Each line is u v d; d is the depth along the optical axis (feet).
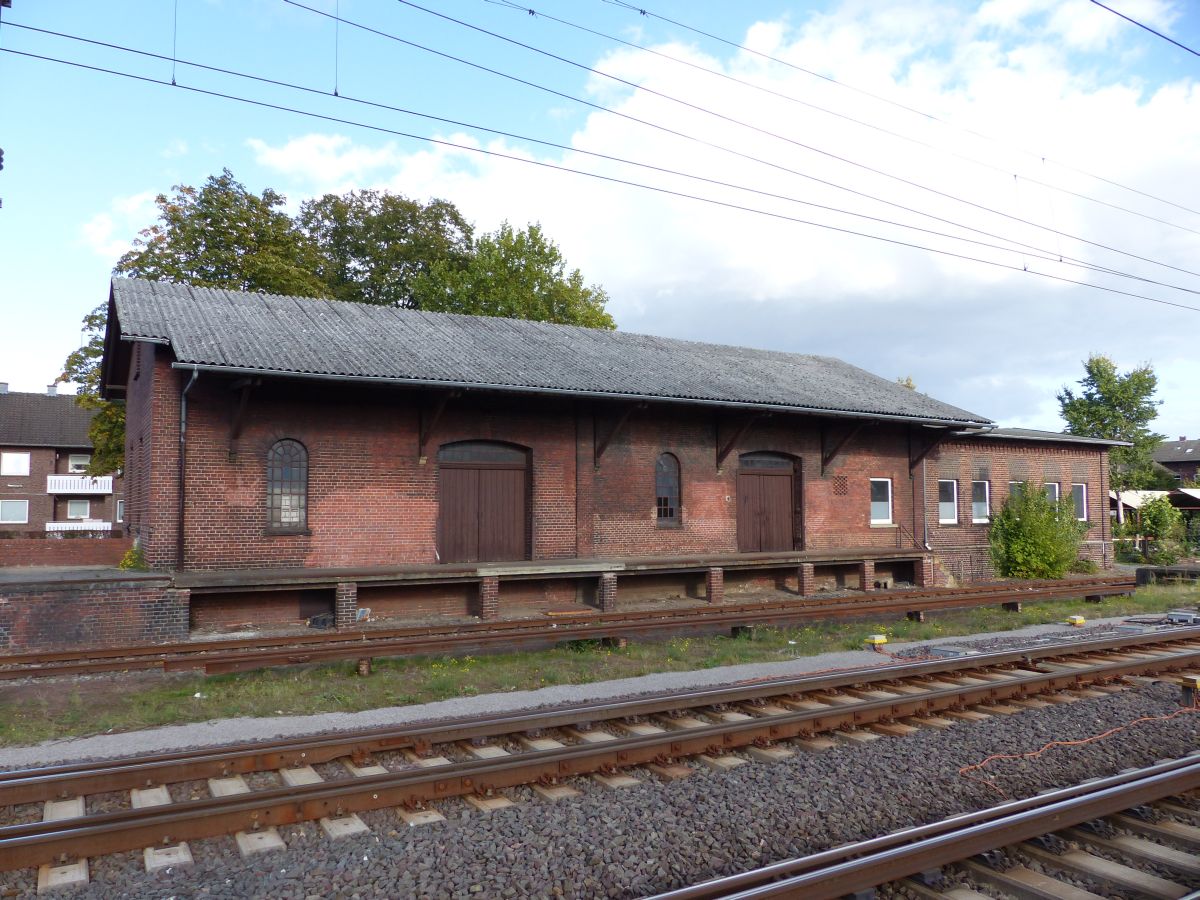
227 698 30.83
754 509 68.08
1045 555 75.15
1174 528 104.01
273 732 26.43
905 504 75.46
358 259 123.65
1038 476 85.87
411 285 119.44
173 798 19.60
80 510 150.30
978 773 21.85
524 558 57.11
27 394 153.89
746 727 23.90
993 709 28.50
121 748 24.63
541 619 49.14
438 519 54.03
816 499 70.18
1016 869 15.84
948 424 70.18
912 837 16.53
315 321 54.65
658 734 22.88
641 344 71.26
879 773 21.53
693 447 64.18
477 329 62.85
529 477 57.21
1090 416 145.18
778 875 14.90
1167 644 41.88
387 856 16.35
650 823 18.07
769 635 46.50
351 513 50.55
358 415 51.06
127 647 38.70
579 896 15.10
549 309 121.60
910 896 14.83
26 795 18.85
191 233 86.53
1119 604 61.67
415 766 21.93
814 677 31.04
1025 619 53.42
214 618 46.21
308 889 15.08
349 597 46.57
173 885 15.25
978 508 81.30
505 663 37.83
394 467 51.96
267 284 88.99
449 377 47.42
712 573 59.26
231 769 20.85
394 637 42.63
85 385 88.74
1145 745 24.67
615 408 59.57
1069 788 19.71
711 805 19.16
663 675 35.47
